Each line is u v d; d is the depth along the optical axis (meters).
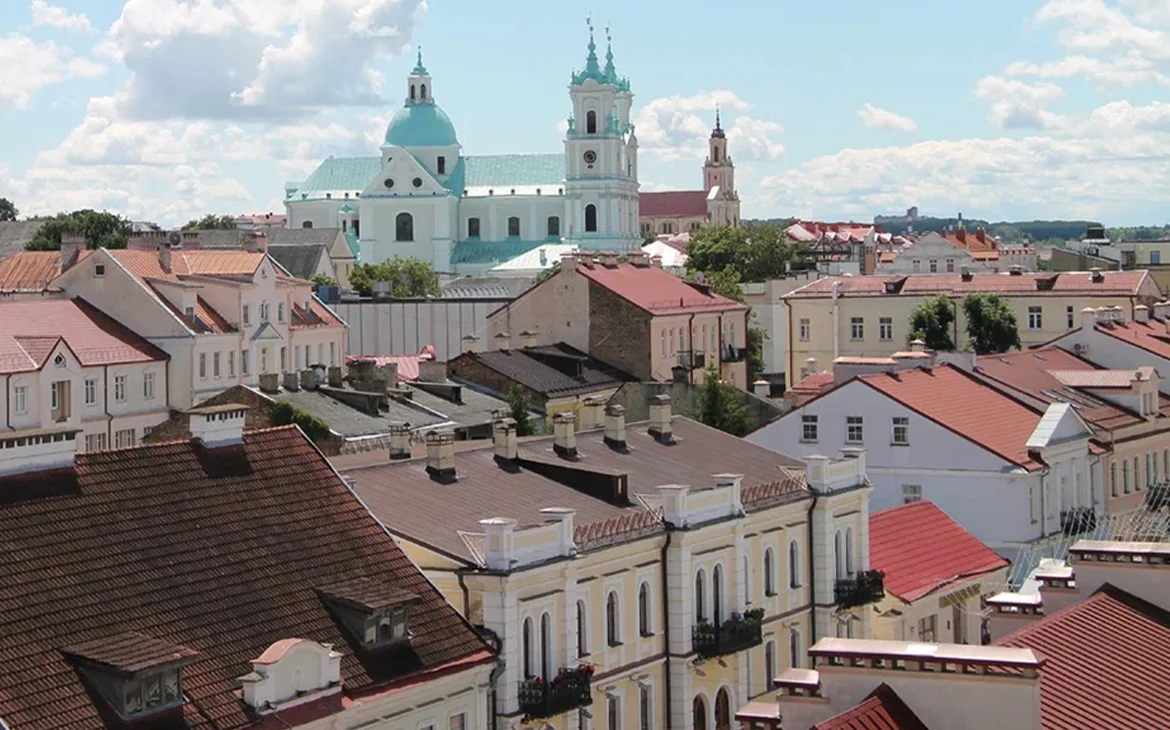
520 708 56.81
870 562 79.69
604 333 138.25
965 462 93.81
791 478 76.25
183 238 182.12
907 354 110.00
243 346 154.75
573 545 60.28
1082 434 100.12
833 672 35.66
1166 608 44.28
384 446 105.31
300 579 52.19
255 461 55.31
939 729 34.84
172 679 45.03
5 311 140.38
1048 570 48.06
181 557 49.94
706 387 121.81
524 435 112.00
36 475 48.88
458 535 59.16
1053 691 37.78
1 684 42.47
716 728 68.94
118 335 145.50
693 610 67.50
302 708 47.81
